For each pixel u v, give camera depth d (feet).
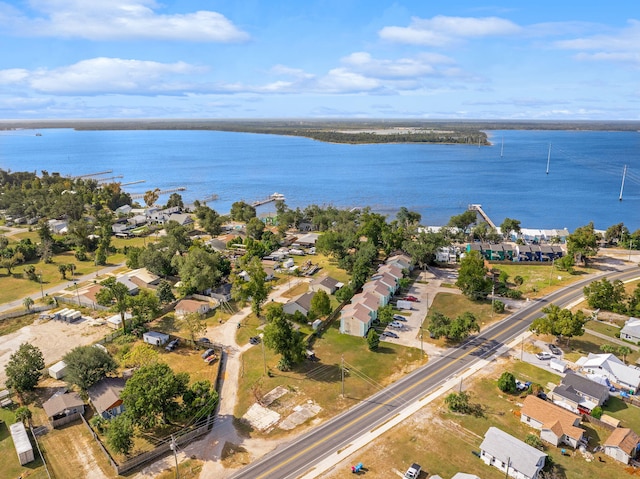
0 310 354.74
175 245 466.70
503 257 479.00
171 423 219.20
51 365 272.72
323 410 228.63
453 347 290.97
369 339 286.05
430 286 403.54
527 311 344.08
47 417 225.35
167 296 352.28
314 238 552.41
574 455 196.13
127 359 254.68
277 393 243.40
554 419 207.92
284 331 262.47
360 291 386.52
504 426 214.07
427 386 247.70
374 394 241.35
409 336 307.17
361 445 202.49
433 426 214.07
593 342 295.07
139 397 204.74
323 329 320.09
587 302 352.08
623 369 251.60
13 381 238.27
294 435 210.59
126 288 328.49
